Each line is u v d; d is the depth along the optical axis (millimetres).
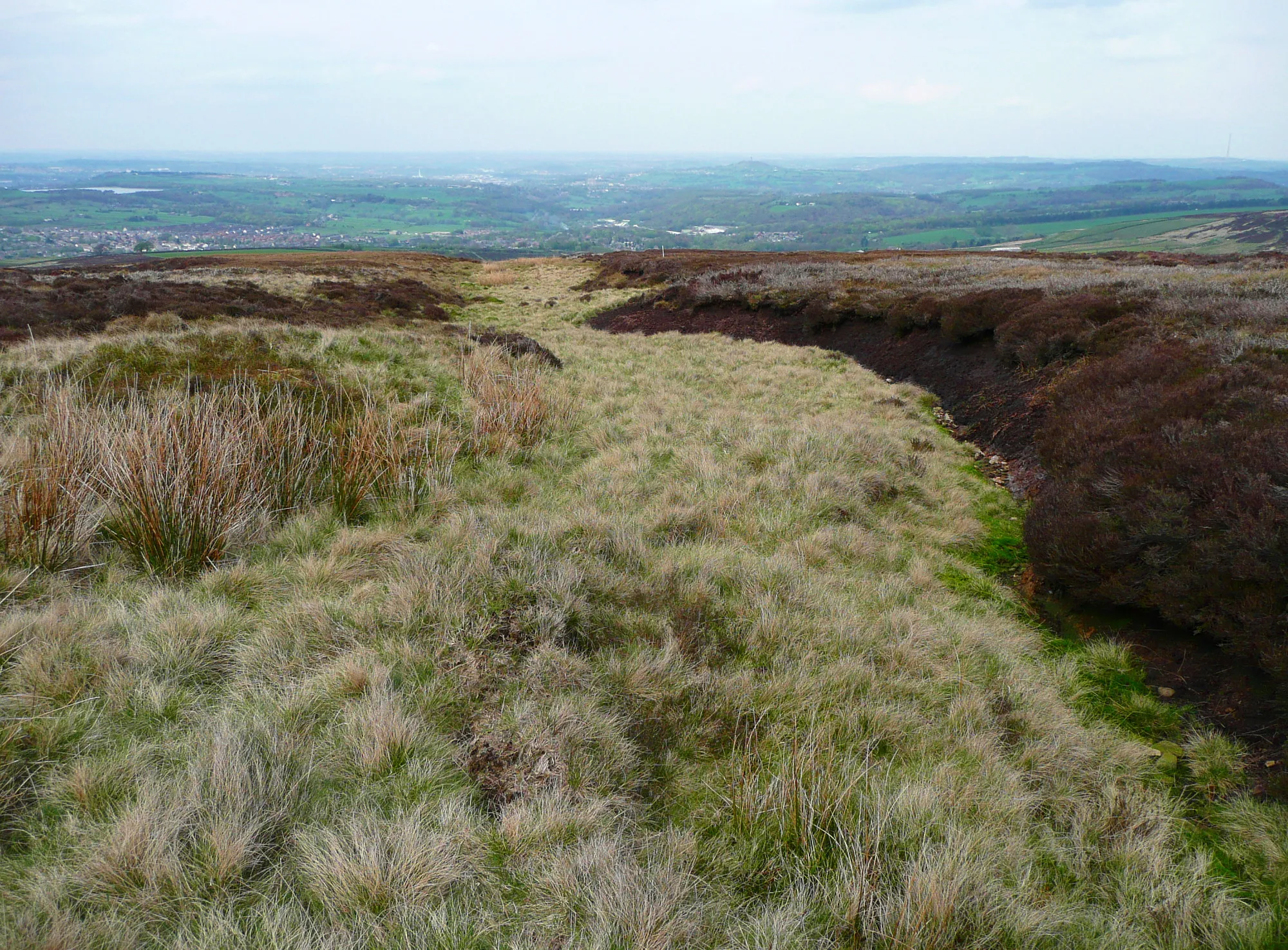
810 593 5301
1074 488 7199
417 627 4109
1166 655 5359
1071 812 3537
